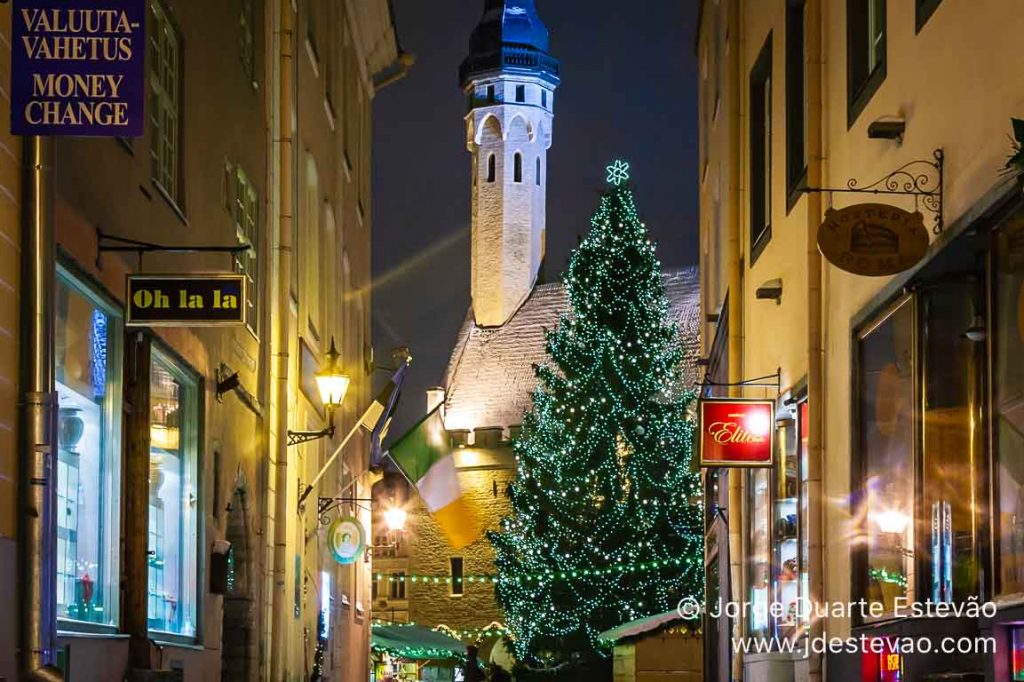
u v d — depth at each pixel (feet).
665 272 290.15
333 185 94.84
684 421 168.14
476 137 307.58
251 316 63.10
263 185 65.72
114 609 40.63
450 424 290.15
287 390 66.95
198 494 50.72
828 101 47.26
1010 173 30.22
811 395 47.67
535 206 305.94
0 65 32.01
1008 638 32.35
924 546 37.09
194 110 50.83
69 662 35.60
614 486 167.32
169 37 48.08
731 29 65.67
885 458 40.65
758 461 54.29
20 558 31.83
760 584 61.41
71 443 37.37
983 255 34.71
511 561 171.63
